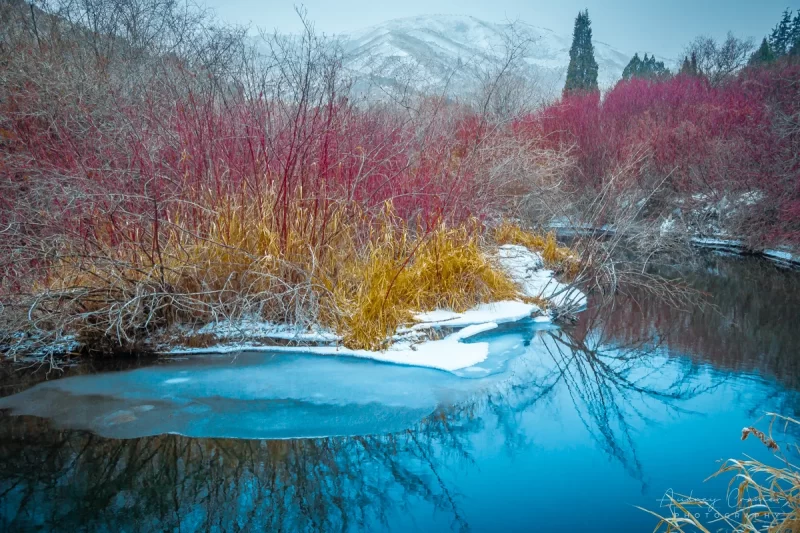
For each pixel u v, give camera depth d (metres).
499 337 6.87
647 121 18.50
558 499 3.76
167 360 5.79
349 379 5.49
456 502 3.71
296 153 6.65
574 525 3.49
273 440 4.40
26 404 4.82
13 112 6.98
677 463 4.19
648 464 4.17
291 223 6.70
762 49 35.59
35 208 6.35
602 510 3.63
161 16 10.40
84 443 4.25
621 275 9.49
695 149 16.17
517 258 9.91
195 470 3.97
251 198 6.88
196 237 6.29
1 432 4.36
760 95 20.52
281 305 6.34
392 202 7.38
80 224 6.11
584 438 4.56
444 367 5.84
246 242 6.50
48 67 7.51
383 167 7.84
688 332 7.41
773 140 15.07
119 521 3.41
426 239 7.48
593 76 36.56
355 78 9.05
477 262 7.77
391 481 3.94
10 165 6.59
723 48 32.47
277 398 5.06
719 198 15.30
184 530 3.36
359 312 6.33
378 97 10.11
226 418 4.68
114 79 8.15
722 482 3.94
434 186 7.91
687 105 20.56
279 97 7.23
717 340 7.09
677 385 5.65
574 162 15.28
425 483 3.93
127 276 6.07
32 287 5.87
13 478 3.80
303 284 6.38
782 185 13.92
